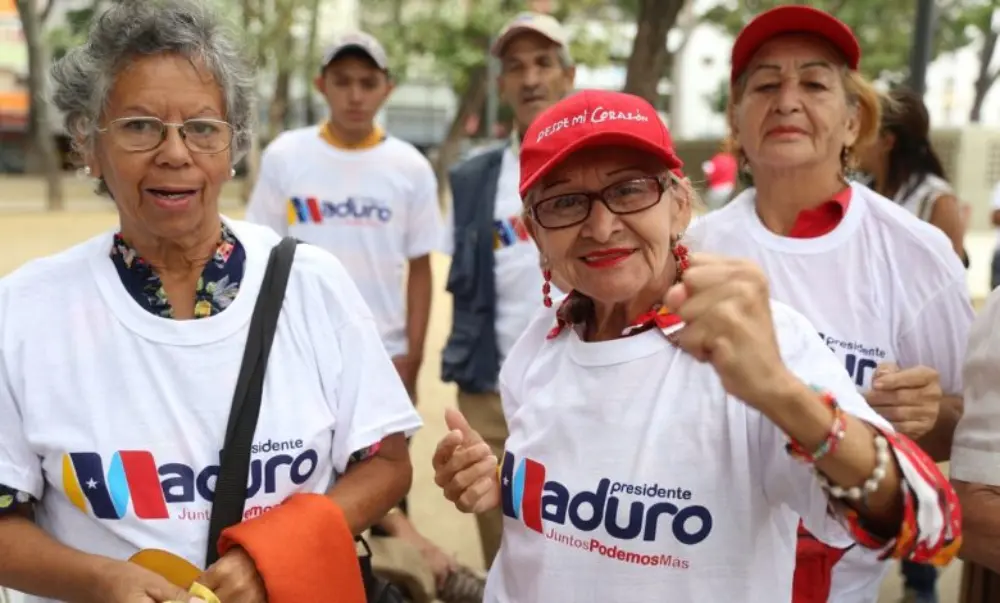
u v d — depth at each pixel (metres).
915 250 2.15
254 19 18.17
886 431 1.29
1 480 1.61
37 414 1.64
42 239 13.38
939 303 2.14
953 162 16.73
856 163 2.45
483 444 1.73
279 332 1.75
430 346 7.68
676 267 1.61
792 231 2.26
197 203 1.67
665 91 30.30
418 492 4.52
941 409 2.05
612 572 1.53
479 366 3.46
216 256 1.77
